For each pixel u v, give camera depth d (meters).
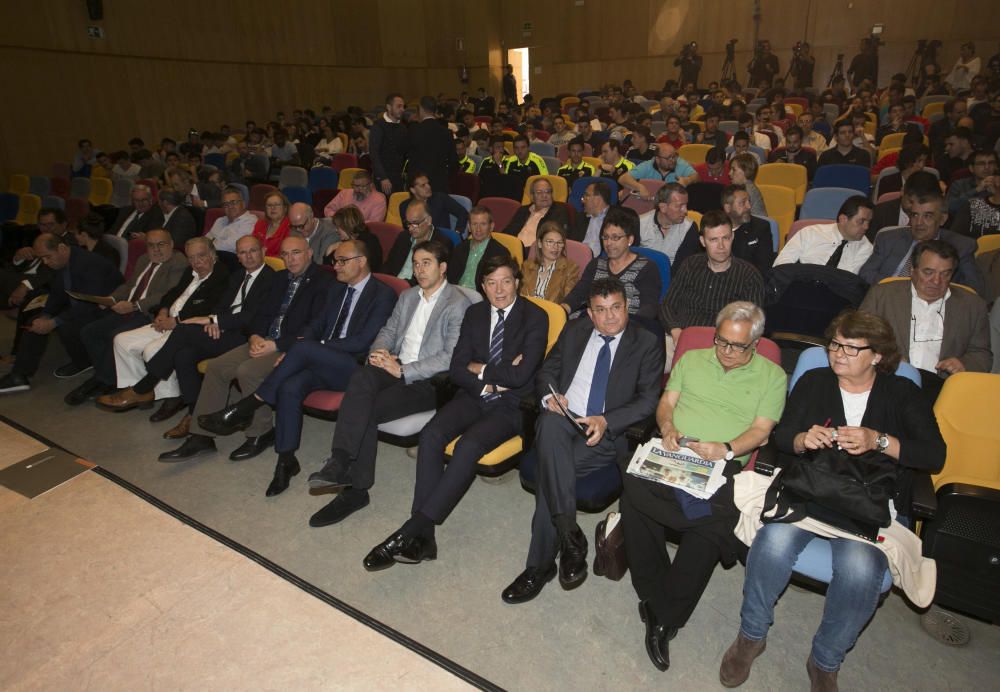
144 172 8.51
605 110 11.13
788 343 2.84
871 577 1.71
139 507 2.80
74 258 4.11
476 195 6.37
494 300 2.66
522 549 2.48
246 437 3.33
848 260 3.40
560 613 2.15
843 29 13.46
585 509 2.24
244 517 2.72
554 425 2.20
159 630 2.12
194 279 3.91
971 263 2.98
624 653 1.98
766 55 13.21
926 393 2.28
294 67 13.42
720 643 2.02
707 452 2.09
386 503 2.79
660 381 2.40
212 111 12.10
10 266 5.78
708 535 1.95
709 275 3.06
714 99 11.63
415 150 5.72
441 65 16.22
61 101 9.96
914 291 2.57
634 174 5.81
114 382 3.87
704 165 5.99
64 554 2.51
